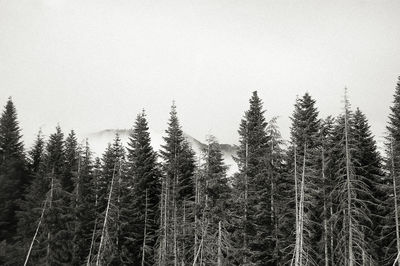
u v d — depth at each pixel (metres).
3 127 63.34
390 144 33.97
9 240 52.09
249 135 41.81
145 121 57.47
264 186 38.94
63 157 58.69
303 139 34.50
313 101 43.34
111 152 52.28
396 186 32.59
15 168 58.69
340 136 35.16
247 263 33.69
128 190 48.16
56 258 44.41
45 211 43.91
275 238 36.78
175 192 47.94
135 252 49.47
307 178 33.62
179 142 54.69
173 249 43.06
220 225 31.34
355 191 30.36
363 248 29.64
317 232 38.19
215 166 32.16
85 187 51.09
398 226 32.94
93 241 43.91
